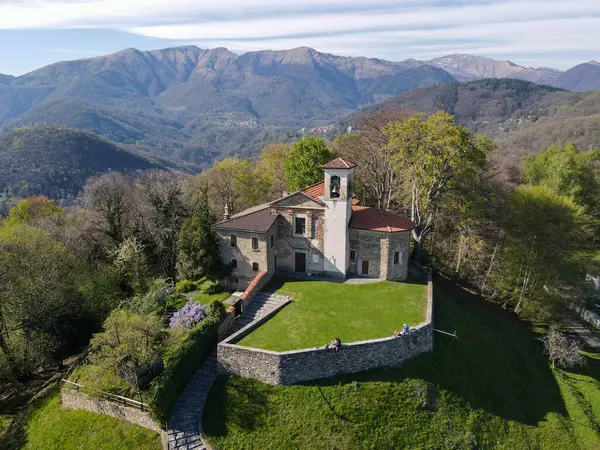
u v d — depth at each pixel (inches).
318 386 1302.9
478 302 2068.2
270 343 1390.3
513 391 1530.5
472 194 2070.6
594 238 2915.8
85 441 1278.3
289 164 2783.0
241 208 2987.2
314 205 1857.8
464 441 1273.4
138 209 2412.6
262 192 3105.3
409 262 2117.4
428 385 1364.4
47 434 1338.6
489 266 2188.7
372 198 2810.0
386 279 1866.4
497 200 2150.6
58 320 1740.9
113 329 1331.2
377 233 1841.8
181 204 2343.8
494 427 1360.7
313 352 1310.3
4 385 1627.7
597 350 1936.5
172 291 1889.8
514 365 1660.9
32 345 1608.0
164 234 2212.1
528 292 2036.2
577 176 3292.3
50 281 1776.6
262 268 1857.8
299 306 1646.2
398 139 2021.4
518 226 2027.6
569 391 1612.9
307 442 1192.8
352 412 1254.3
